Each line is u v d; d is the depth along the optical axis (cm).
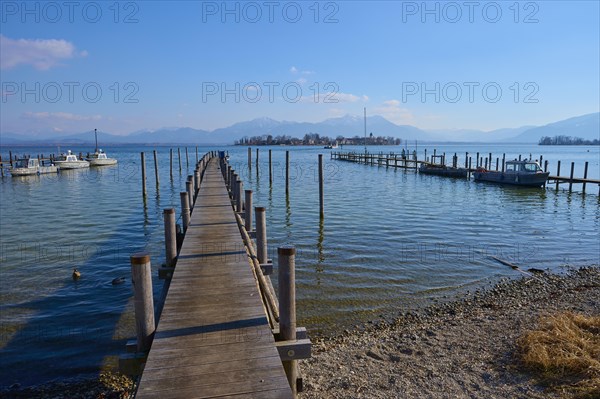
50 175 4347
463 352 666
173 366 384
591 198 2605
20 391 600
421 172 4247
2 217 1934
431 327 780
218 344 427
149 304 450
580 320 696
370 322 816
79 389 605
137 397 335
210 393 342
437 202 2342
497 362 619
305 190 2886
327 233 1541
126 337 756
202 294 566
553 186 3228
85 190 3028
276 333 466
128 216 1972
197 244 834
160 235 1571
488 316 820
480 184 3316
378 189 2955
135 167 5575
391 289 986
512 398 527
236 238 885
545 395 523
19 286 1008
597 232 1623
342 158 7012
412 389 565
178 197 2647
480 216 1930
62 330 781
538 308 851
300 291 963
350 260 1199
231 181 1644
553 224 1775
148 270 449
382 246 1359
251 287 594
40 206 2270
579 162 6731
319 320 822
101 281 1045
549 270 1149
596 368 543
